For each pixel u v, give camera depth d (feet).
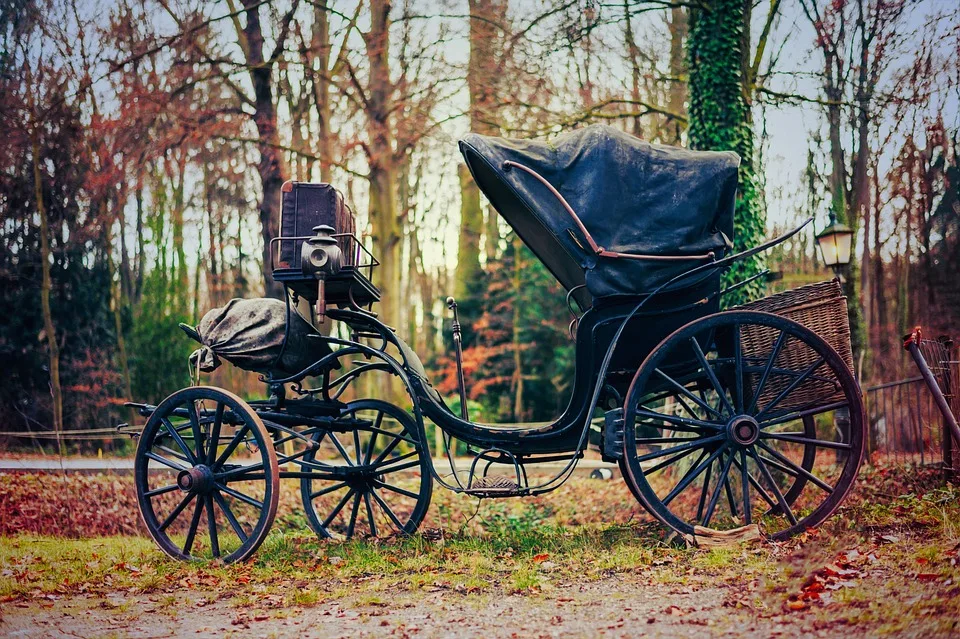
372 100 55.98
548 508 34.45
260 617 14.07
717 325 18.45
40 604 15.44
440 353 89.15
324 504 33.86
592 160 18.71
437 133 55.21
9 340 70.59
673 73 49.73
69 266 72.02
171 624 13.84
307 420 21.29
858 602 12.69
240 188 67.10
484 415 79.66
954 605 11.91
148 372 79.30
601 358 18.86
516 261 83.82
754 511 23.72
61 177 64.54
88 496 31.45
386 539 21.81
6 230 69.82
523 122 46.60
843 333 18.80
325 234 19.20
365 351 19.99
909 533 17.72
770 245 18.51
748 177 33.06
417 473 39.24
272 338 19.93
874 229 72.08
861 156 62.34
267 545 21.35
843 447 18.44
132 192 53.93
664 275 18.39
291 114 61.21
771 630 11.74
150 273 84.07
